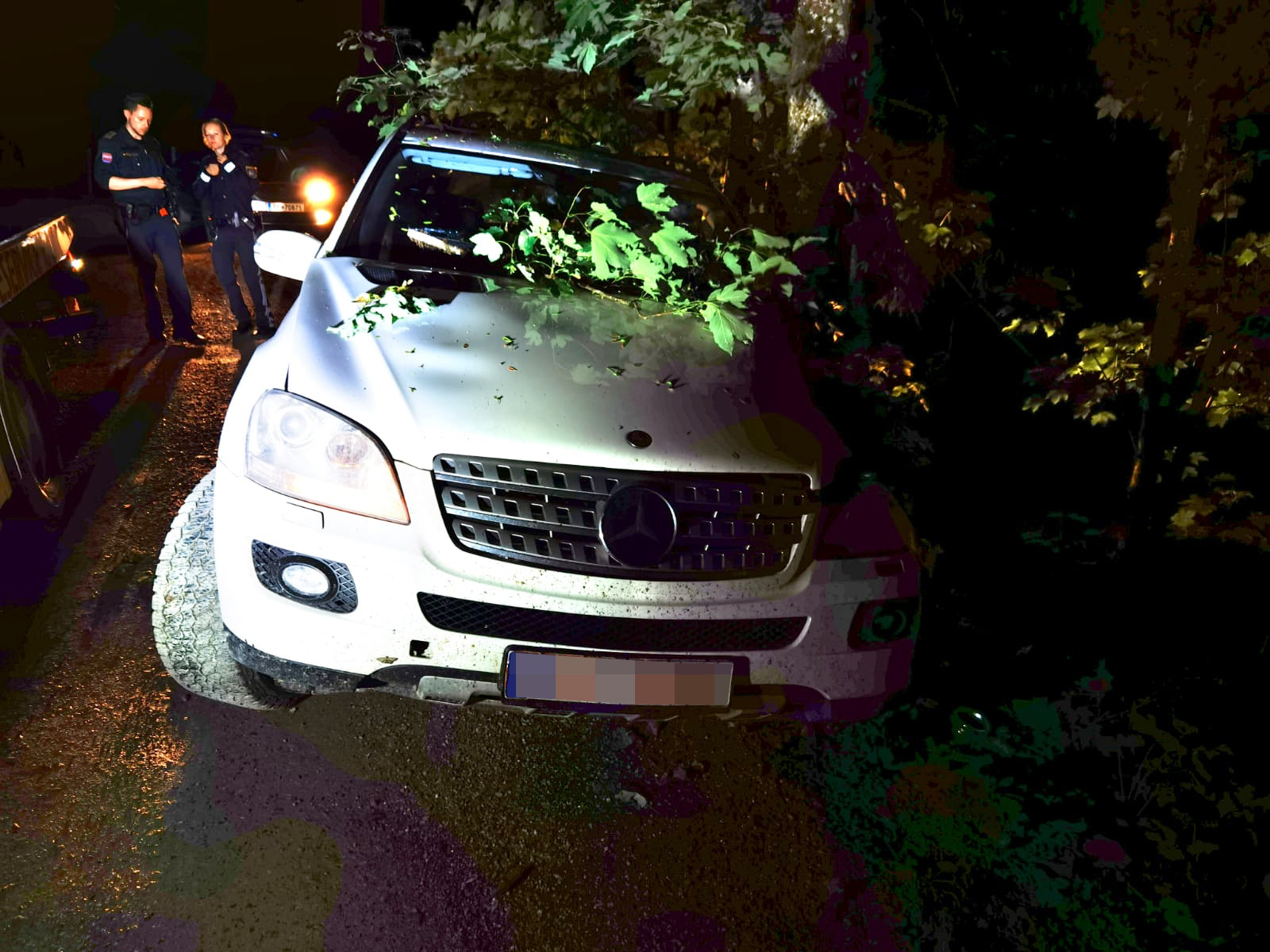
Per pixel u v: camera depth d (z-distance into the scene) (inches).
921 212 182.4
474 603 87.1
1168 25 121.0
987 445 191.2
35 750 97.6
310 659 88.1
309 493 86.7
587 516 87.7
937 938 87.6
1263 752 112.5
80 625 120.8
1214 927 90.4
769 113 209.5
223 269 269.1
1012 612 140.8
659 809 101.0
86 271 341.1
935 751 113.5
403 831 93.3
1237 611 139.9
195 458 181.3
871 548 96.7
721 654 91.1
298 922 80.9
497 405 91.5
